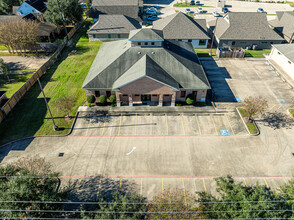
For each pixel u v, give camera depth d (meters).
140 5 81.06
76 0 63.44
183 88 36.69
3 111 35.94
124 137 33.22
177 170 28.59
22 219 19.30
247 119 35.16
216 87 43.47
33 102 39.78
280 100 39.97
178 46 46.00
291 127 34.38
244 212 17.95
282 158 29.84
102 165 29.28
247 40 55.84
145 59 38.28
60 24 63.06
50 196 20.94
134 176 27.91
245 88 43.22
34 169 23.88
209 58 53.31
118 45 45.94
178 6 91.62
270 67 49.94
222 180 22.23
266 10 87.62
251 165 29.02
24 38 51.22
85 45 60.03
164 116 36.66
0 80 45.66
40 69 46.97
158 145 31.95
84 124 35.50
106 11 71.31
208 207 20.11
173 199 21.02
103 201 20.69
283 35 59.06
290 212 18.72
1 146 31.77
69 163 29.53
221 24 60.25
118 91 36.25
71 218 22.92
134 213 19.12
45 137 33.31
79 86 43.94
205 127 34.66
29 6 71.31
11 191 19.64
